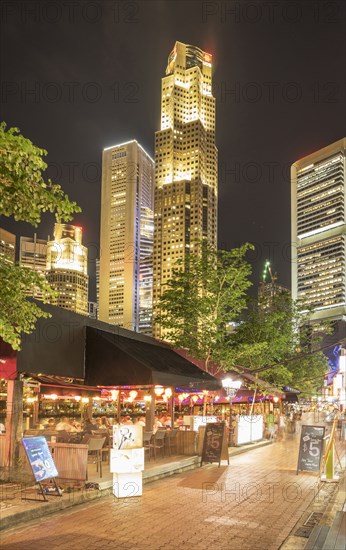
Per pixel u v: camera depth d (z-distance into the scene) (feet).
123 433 39.04
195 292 88.63
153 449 58.85
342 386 168.35
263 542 27.35
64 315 53.06
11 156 28.71
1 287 31.32
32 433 51.83
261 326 104.63
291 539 27.53
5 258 33.32
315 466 52.31
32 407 68.33
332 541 25.03
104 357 55.77
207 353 85.40
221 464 59.77
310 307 130.21
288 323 127.34
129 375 54.75
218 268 88.69
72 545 26.07
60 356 51.70
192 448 62.03
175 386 57.62
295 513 34.14
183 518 31.96
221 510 34.42
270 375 116.47
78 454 39.11
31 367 46.62
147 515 32.58
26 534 27.91
